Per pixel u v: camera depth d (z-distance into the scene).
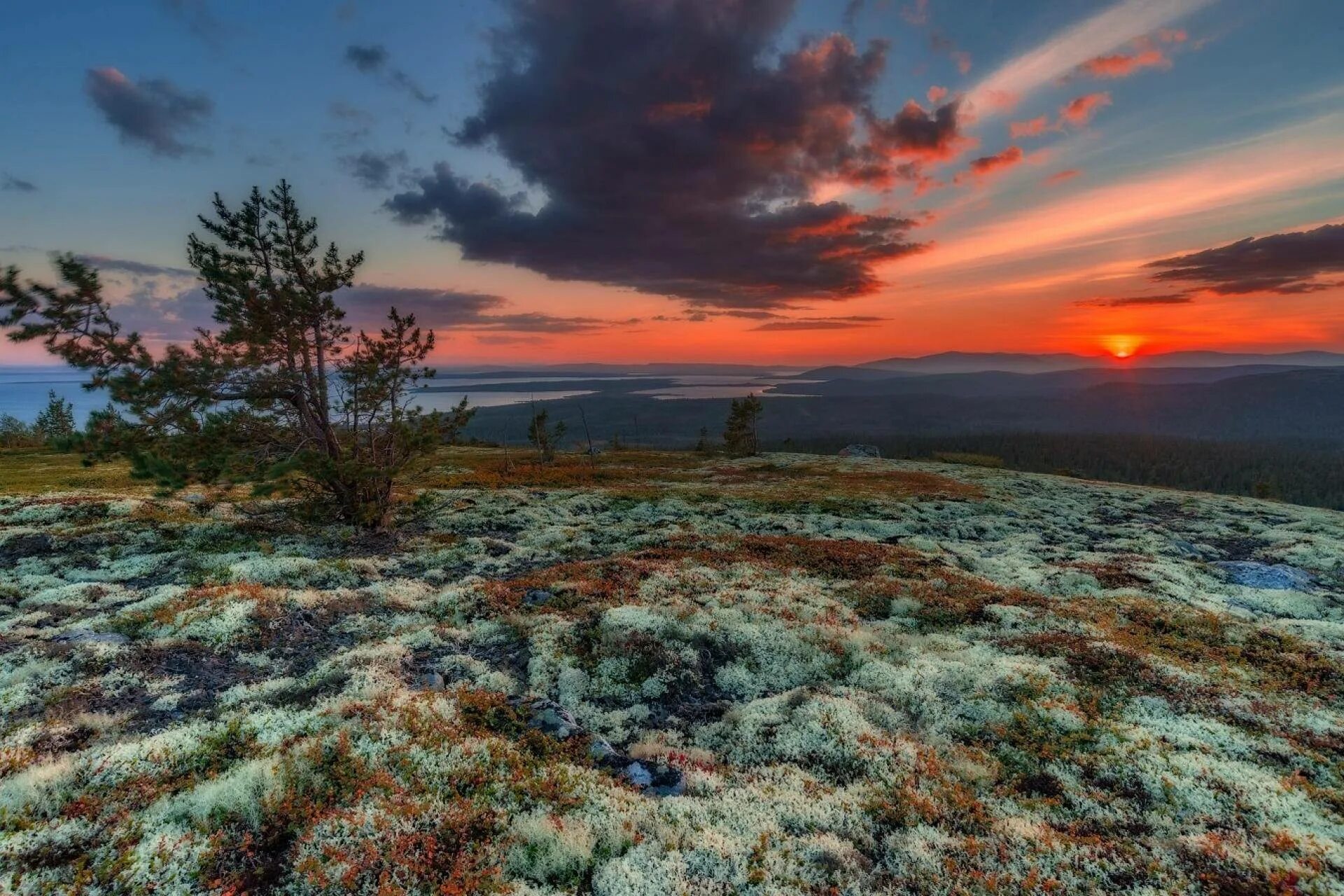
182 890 6.99
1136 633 18.98
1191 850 8.59
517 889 7.23
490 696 12.71
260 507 34.19
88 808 8.30
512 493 46.81
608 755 11.12
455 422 32.12
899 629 19.27
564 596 20.30
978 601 21.39
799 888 7.58
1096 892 7.77
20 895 6.65
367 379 29.05
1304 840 8.64
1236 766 10.86
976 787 10.69
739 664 16.14
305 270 28.08
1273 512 52.53
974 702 13.75
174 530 27.34
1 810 8.02
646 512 43.62
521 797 9.15
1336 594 27.03
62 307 22.16
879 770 10.85
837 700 13.46
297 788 8.91
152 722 11.77
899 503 49.50
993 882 7.88
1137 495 61.62
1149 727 12.55
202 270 24.80
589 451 90.44
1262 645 18.27
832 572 25.47
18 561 22.58
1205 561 34.00
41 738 10.45
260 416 27.89
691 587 21.84
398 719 11.05
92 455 23.67
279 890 7.16
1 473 49.50
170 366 24.11
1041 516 47.84
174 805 8.49
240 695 12.91
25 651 13.74
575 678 14.89
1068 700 13.55
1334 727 12.78
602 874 7.64
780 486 60.28
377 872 7.38
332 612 18.58
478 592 20.58
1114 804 10.00
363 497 30.69
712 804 9.52
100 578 21.25
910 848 8.59
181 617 16.56
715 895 7.37
